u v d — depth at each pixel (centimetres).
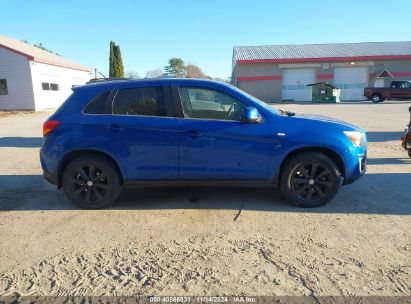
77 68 3428
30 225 461
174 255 375
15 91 2666
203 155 494
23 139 1215
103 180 513
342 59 3672
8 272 348
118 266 355
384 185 610
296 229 434
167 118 496
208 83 500
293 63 3738
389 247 384
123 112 504
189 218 477
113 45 4616
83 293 312
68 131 500
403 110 2192
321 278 327
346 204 518
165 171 501
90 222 469
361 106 2677
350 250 379
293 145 485
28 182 673
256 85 3822
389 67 3688
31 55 2592
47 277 338
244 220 466
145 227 450
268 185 505
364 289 309
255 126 488
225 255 373
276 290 310
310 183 498
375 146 977
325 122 499
